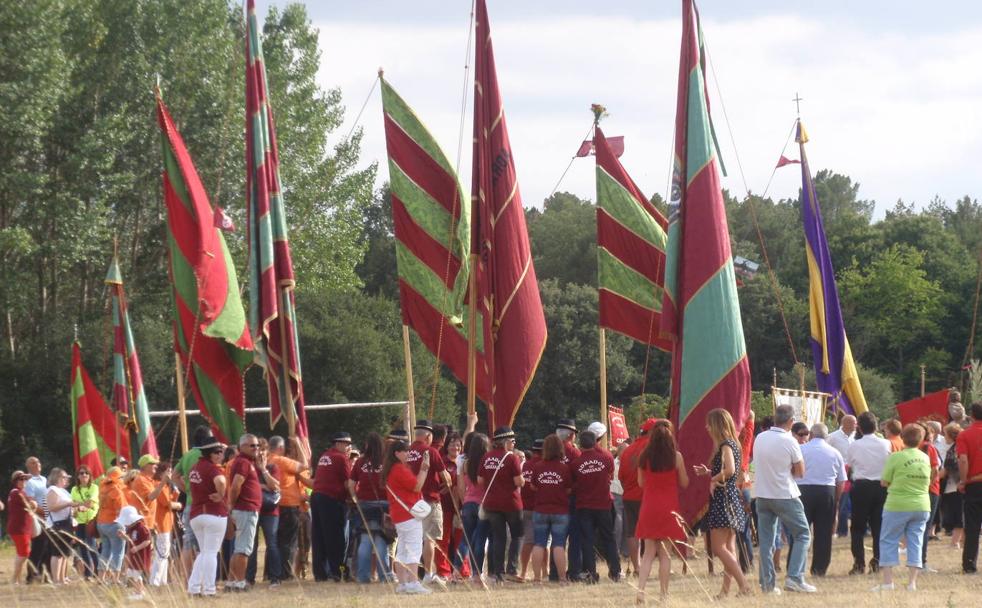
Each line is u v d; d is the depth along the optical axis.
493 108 34.12
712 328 27.47
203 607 23.64
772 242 154.25
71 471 73.38
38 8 65.62
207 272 34.06
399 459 25.94
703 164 28.14
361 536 28.80
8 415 72.12
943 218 198.38
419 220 36.28
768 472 23.16
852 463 27.64
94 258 70.75
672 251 28.28
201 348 34.34
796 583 23.27
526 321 33.53
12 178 65.75
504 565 28.77
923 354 123.12
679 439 27.25
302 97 78.75
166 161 34.44
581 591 25.03
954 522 35.12
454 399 98.00
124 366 40.00
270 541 29.05
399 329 93.75
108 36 72.38
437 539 28.02
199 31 73.75
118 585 24.66
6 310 71.44
